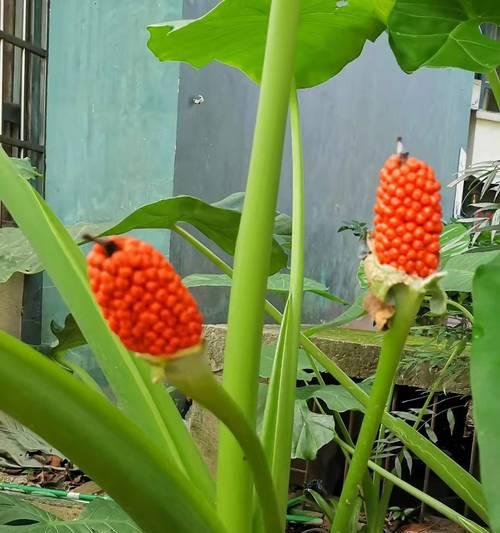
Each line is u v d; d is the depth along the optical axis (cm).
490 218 131
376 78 431
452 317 151
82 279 64
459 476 78
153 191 249
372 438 54
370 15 104
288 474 66
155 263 35
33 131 268
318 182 381
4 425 228
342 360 192
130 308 35
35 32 264
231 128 282
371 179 449
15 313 263
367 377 189
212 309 282
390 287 44
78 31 260
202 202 99
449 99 525
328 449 206
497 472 42
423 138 498
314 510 183
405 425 81
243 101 289
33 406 40
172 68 243
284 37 59
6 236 134
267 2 102
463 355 152
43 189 269
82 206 264
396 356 48
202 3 252
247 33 112
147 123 249
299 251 78
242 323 56
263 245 57
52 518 104
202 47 116
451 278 111
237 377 56
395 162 44
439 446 191
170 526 45
